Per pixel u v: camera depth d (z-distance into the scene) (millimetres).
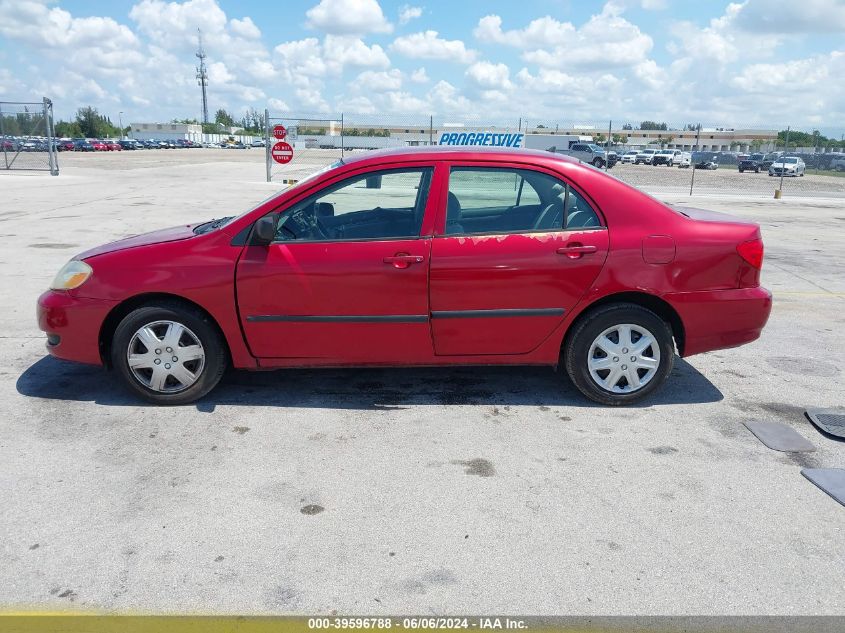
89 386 4688
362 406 4402
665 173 44156
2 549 2834
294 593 2592
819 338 6230
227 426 4078
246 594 2582
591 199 4227
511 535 2990
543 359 4348
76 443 3820
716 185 31625
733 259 4270
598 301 4297
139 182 24203
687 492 3387
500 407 4422
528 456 3748
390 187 4207
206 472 3514
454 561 2801
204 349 4270
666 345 4344
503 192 4234
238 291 4133
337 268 4098
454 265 4117
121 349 4234
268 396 4547
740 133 84062
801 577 2729
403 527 3041
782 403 4598
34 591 2582
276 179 26391
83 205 16328
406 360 4301
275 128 24172
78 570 2707
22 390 4602
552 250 4152
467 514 3154
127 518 3078
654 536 2996
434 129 24922
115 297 4160
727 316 4324
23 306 6824
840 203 23000
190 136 126812
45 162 36094
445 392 4668
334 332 4203
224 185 23172
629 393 4414
